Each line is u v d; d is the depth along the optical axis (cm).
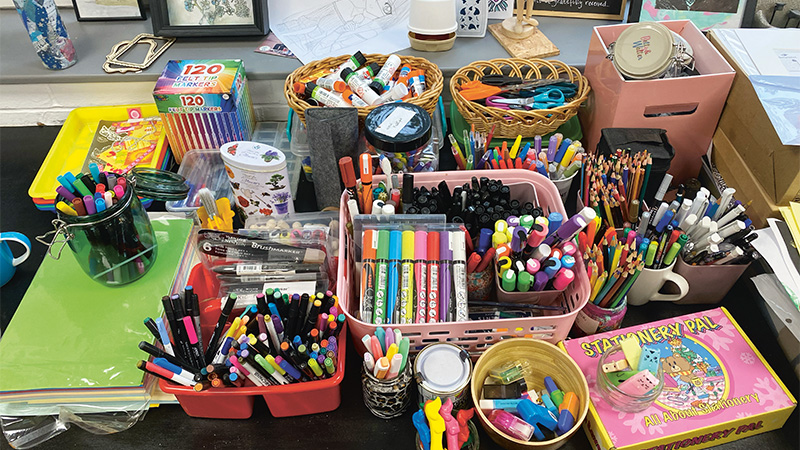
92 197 78
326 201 101
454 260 81
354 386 83
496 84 110
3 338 81
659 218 85
